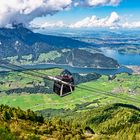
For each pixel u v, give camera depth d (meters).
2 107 178.50
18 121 154.75
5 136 49.34
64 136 156.62
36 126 152.75
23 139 59.12
